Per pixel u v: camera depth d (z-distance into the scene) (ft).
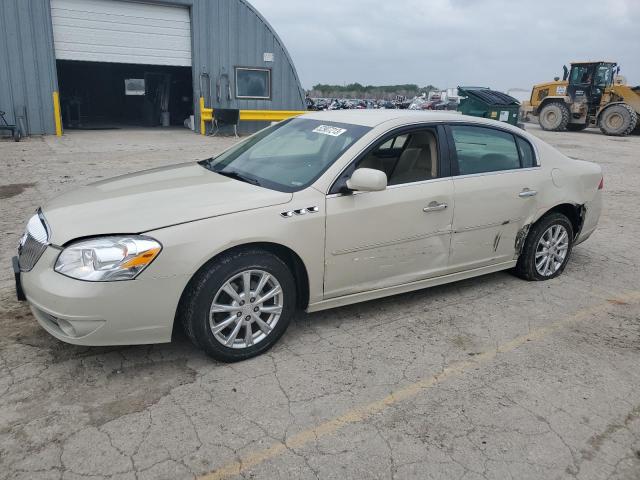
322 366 10.90
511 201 14.46
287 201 11.05
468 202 13.57
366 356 11.36
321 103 137.08
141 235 9.67
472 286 15.53
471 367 11.10
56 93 50.01
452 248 13.67
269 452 8.37
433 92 183.42
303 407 9.53
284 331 11.49
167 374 10.39
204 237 9.98
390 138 12.62
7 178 29.01
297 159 12.67
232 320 10.62
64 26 50.24
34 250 10.21
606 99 74.54
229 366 10.77
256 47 59.57
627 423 9.43
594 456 8.58
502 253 14.89
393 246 12.53
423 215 12.80
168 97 67.62
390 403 9.75
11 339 11.39
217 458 8.20
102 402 9.44
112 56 53.16
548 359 11.53
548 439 8.94
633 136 73.87
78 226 9.89
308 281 11.50
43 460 8.00
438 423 9.24
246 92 60.54
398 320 13.14
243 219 10.43
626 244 20.53
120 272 9.39
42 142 45.55
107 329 9.55
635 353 11.92
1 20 46.50
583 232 16.93
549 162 15.65
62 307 9.34
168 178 12.67
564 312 13.94
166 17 54.95
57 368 10.42
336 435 8.83
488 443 8.78
